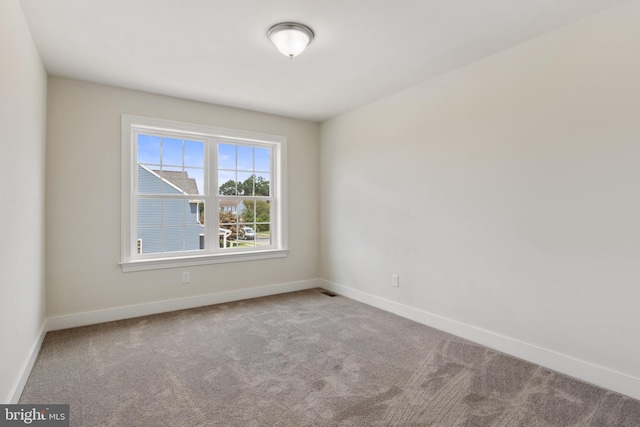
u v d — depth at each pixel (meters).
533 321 2.44
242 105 3.94
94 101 3.21
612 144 2.05
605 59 2.08
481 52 2.64
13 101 1.80
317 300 4.06
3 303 1.64
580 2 2.00
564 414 1.83
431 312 3.19
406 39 2.44
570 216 2.24
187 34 2.36
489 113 2.70
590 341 2.16
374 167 3.82
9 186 1.73
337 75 3.08
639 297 1.96
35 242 2.47
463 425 1.73
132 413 1.82
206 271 3.87
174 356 2.52
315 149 4.69
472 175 2.83
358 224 4.05
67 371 2.28
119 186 3.33
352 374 2.26
